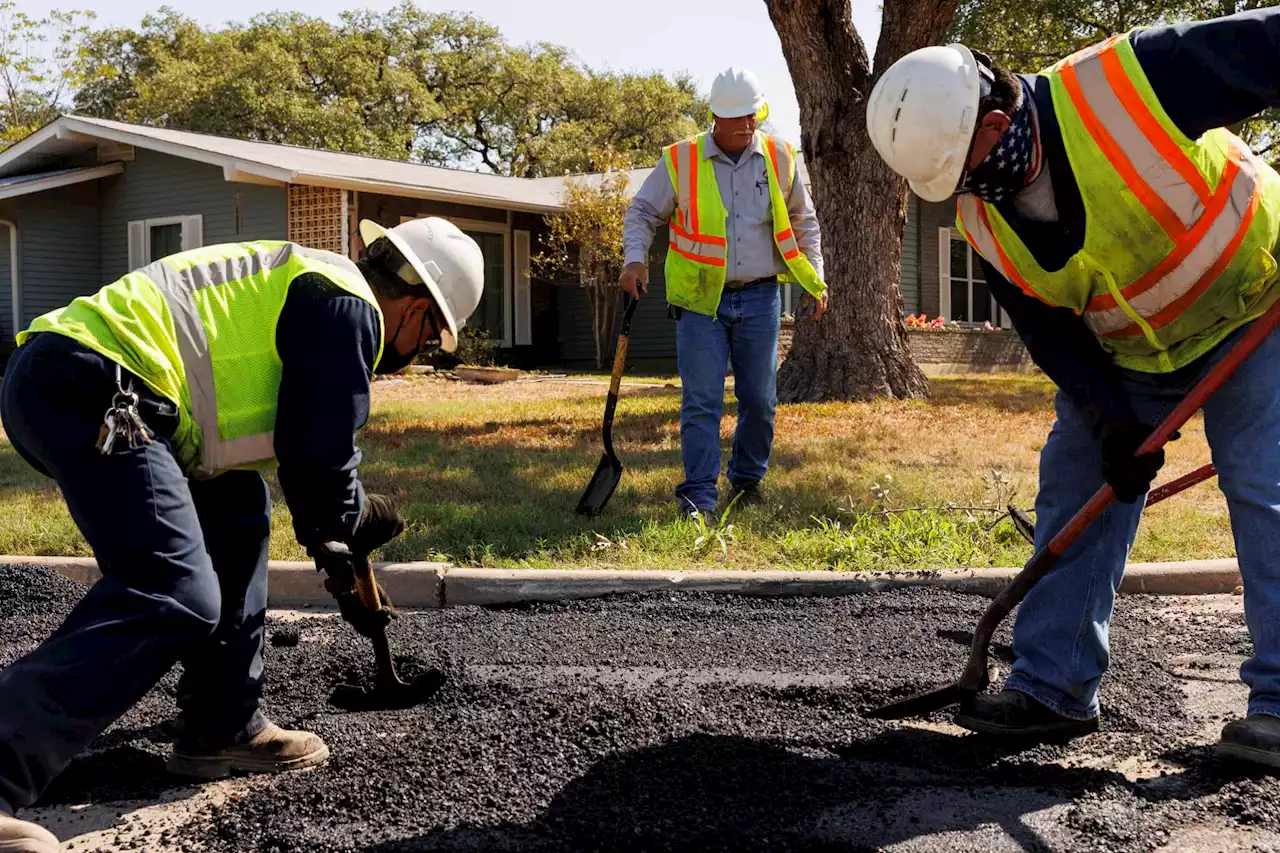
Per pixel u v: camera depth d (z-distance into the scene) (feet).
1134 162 9.11
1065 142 9.19
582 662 13.50
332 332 9.00
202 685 10.19
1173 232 9.42
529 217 76.54
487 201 68.74
